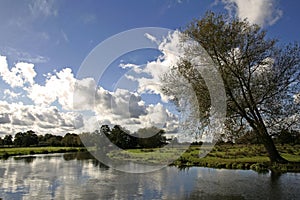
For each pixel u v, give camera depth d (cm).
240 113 2355
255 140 2459
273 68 2364
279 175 1958
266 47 2369
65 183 1756
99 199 1327
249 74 2350
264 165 2319
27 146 8238
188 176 1978
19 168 2677
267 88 2328
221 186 1595
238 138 2359
